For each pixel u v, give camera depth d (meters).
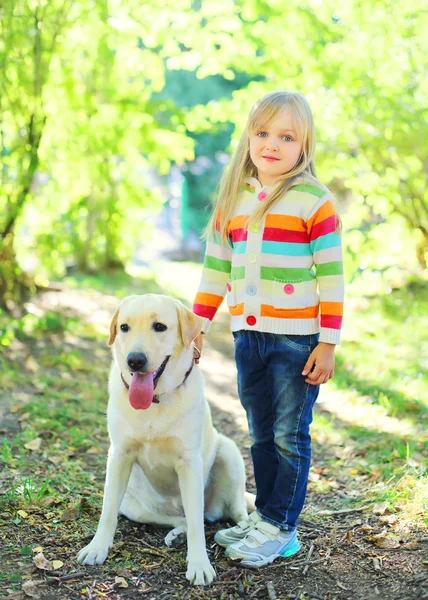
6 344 6.37
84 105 8.44
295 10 7.71
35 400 5.06
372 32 7.53
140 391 2.68
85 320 7.79
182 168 21.31
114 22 7.63
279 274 2.79
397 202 8.23
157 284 10.71
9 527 3.04
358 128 7.88
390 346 6.88
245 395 3.00
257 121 2.85
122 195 10.53
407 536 2.98
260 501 3.07
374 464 4.09
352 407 5.29
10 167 7.22
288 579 2.71
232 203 2.97
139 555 2.88
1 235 7.41
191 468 2.84
